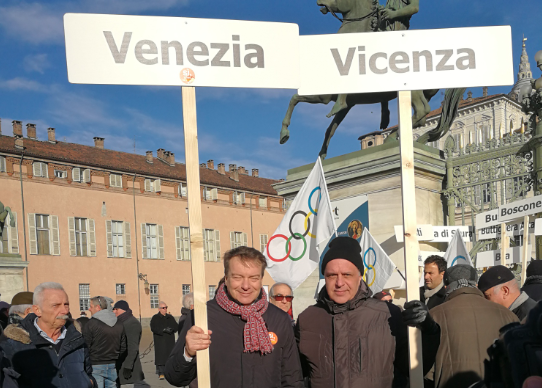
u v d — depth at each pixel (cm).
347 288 259
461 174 725
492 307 295
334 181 721
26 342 327
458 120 3453
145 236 4044
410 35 273
